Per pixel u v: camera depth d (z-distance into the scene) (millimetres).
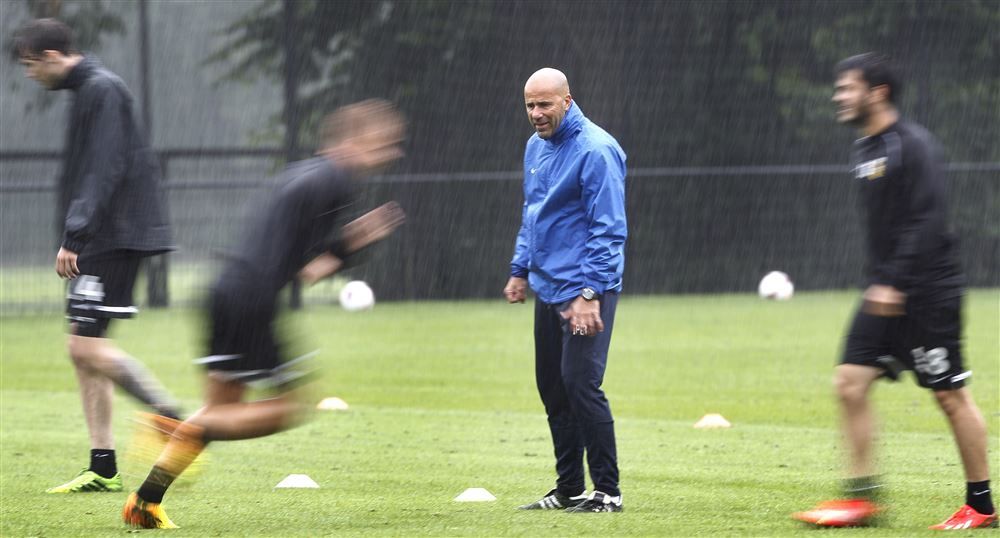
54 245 69875
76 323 21891
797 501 20922
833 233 69812
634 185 69125
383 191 67812
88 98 21625
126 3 69688
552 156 20156
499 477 24141
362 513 19938
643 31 69188
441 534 17875
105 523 18891
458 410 34625
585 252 19891
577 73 69125
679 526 18469
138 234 22062
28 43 21625
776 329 53719
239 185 69812
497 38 68875
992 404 32812
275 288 17375
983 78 70438
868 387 18078
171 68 69875
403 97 68500
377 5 68500
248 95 69938
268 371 17500
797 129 69688
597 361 19891
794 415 32781
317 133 68875
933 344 17766
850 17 70125
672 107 69375
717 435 29422
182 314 64250
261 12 69500
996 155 70688
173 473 18000
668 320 57844
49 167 69938
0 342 54250
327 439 29359
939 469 23938
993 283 70312
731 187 69438
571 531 18094
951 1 70062
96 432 22344
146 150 22344
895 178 17594
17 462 25875
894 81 17812
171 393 38469
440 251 68500
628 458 26062
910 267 17531
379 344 50688
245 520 19266
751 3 69438
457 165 68875
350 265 18406
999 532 17547
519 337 53000
